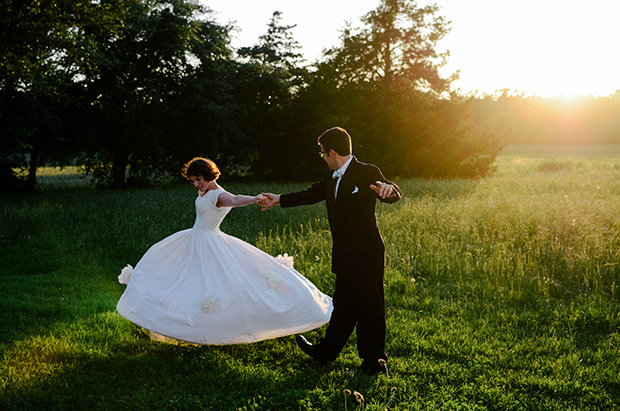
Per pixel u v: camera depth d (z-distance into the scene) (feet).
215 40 65.87
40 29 40.45
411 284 18.74
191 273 12.67
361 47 82.23
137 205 37.68
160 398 10.78
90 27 49.73
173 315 11.96
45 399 10.48
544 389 10.99
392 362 12.32
